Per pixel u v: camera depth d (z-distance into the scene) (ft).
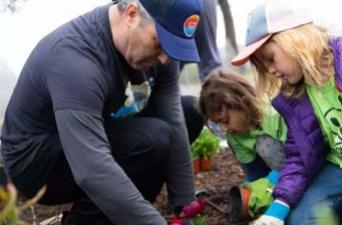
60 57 7.16
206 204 10.55
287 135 8.66
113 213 7.09
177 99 9.17
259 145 9.27
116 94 7.78
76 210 8.46
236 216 9.34
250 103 8.79
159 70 8.73
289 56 7.86
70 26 7.54
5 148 8.33
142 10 6.86
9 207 2.85
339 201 8.42
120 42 7.27
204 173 12.96
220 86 8.88
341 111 8.09
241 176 12.40
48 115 7.84
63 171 8.20
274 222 8.09
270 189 8.87
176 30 6.89
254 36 8.20
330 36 8.32
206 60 12.28
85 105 6.94
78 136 6.91
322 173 8.63
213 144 12.98
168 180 9.11
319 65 7.87
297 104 8.46
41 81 7.47
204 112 9.20
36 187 8.39
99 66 7.24
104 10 7.57
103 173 6.93
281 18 8.02
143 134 8.32
